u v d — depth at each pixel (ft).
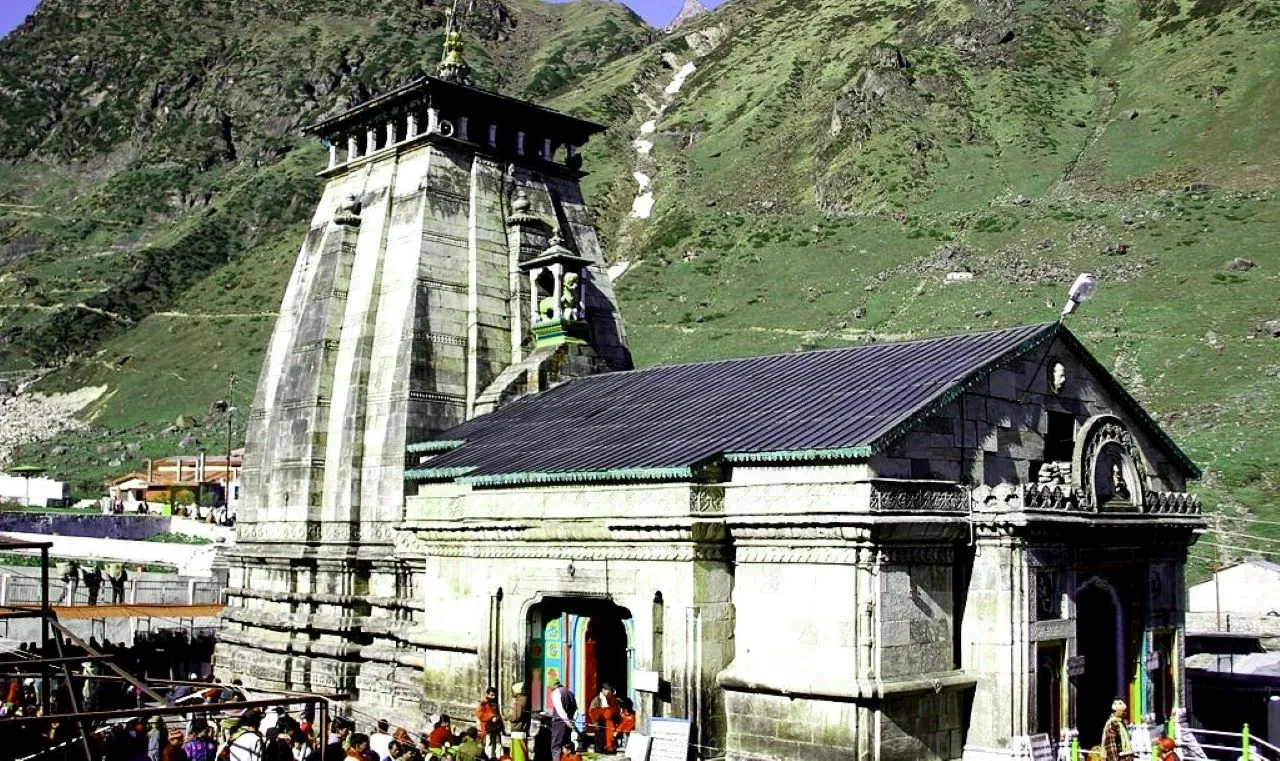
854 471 99.50
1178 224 504.84
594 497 111.04
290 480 149.69
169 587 200.85
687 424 118.01
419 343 144.56
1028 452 115.65
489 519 119.65
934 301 474.90
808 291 530.27
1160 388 344.08
